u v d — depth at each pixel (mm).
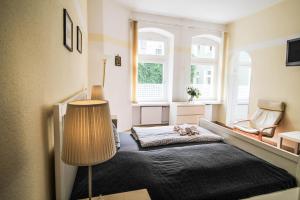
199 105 4980
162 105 5156
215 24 5285
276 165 1788
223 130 2561
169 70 5250
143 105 4934
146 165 1574
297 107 3531
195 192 1351
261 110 4094
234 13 4520
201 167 1608
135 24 4539
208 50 5621
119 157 1644
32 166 794
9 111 607
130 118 4785
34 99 817
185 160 1731
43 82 940
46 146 988
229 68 5270
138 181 1362
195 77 5574
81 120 785
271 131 3596
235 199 1369
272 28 4004
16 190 653
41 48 912
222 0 3830
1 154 562
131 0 3932
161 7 4289
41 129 911
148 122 5105
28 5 752
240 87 5820
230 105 5367
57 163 1049
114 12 3973
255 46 4434
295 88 3559
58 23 1258
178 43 5062
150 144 2303
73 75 1916
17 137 660
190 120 4934
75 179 1454
